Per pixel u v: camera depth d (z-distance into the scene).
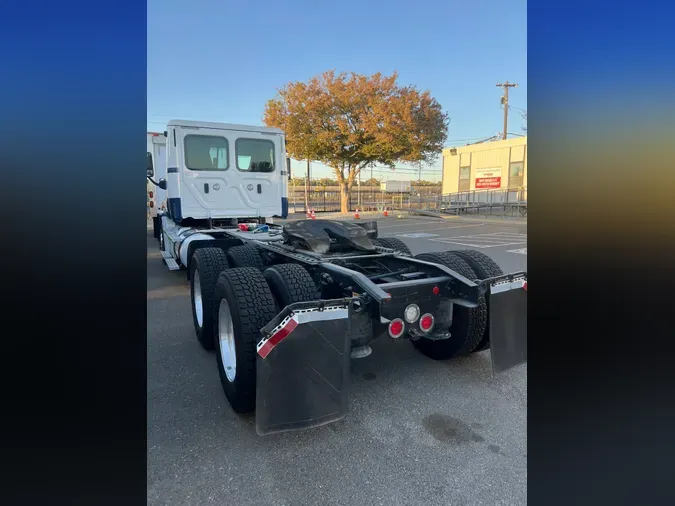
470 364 4.08
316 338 2.68
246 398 3.04
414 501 2.32
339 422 3.08
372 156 24.81
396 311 3.34
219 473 2.54
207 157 6.74
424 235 15.43
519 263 9.18
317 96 24.34
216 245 5.95
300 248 4.42
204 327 4.35
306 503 2.31
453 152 27.55
